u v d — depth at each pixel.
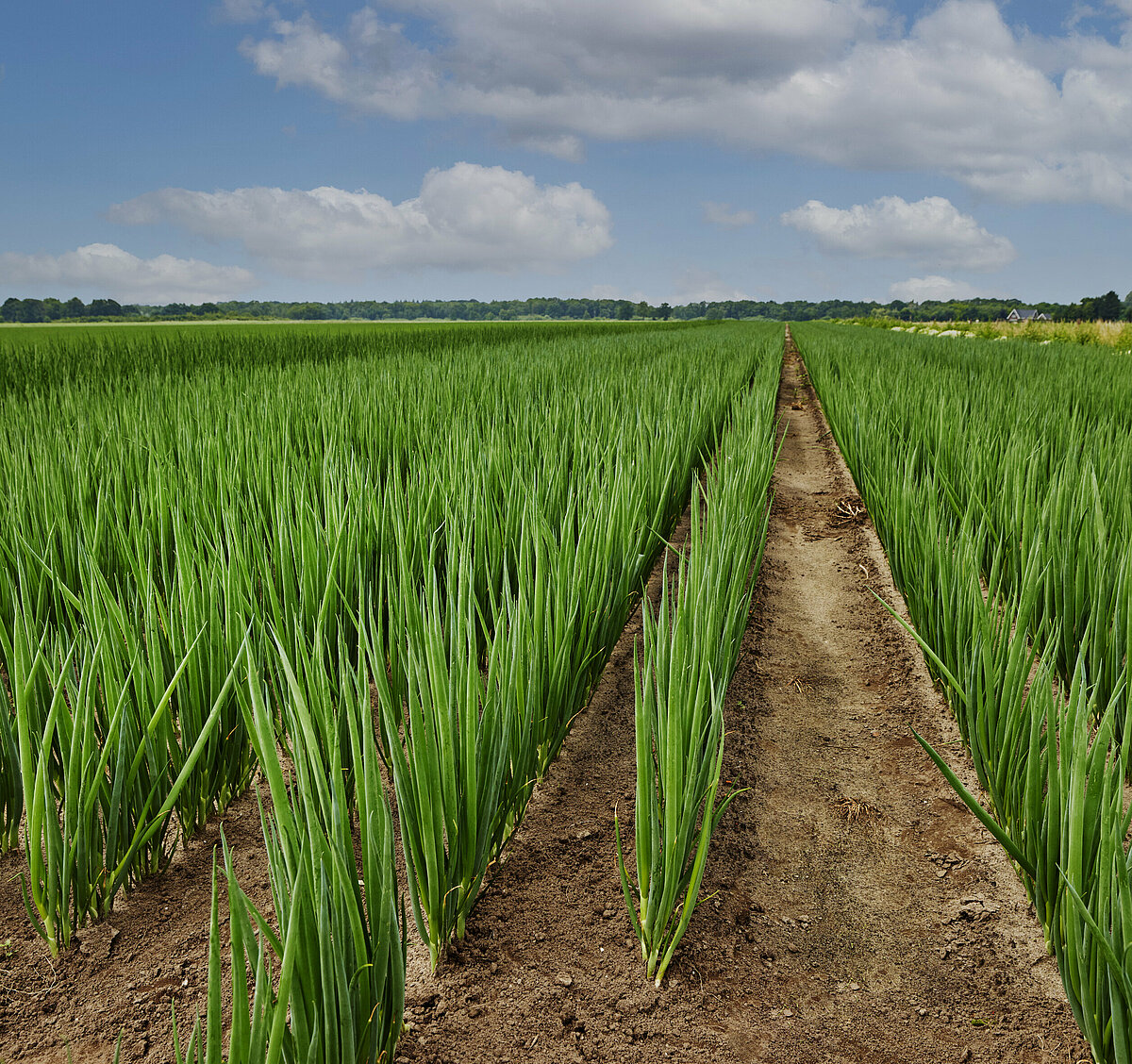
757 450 5.76
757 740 3.76
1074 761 2.03
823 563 6.50
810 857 2.98
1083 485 4.24
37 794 2.30
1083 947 2.01
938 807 3.27
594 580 3.42
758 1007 2.32
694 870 2.31
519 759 2.72
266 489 4.54
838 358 17.17
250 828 3.01
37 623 3.28
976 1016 2.29
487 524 3.86
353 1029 1.72
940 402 7.56
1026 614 2.92
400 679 2.88
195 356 18.81
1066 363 14.43
